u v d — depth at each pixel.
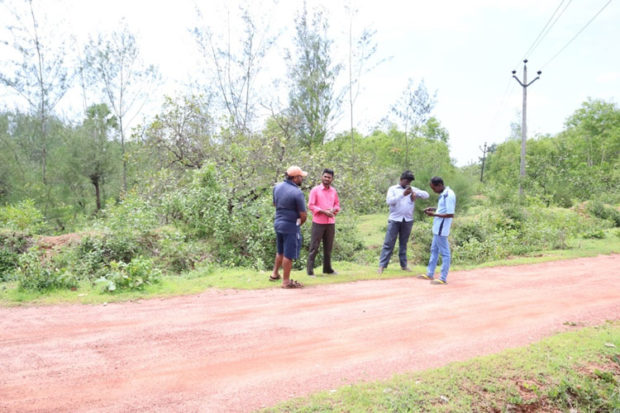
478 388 3.39
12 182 17.77
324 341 4.34
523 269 8.80
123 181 19.89
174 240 8.75
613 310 5.67
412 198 8.14
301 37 17.66
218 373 3.52
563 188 24.52
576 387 3.54
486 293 6.60
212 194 9.88
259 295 6.19
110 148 19.70
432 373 3.54
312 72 17.25
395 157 30.72
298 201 6.57
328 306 5.67
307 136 16.53
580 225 15.24
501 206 16.27
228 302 5.75
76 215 18.09
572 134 52.88
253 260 9.09
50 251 7.97
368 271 8.37
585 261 9.72
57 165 19.17
